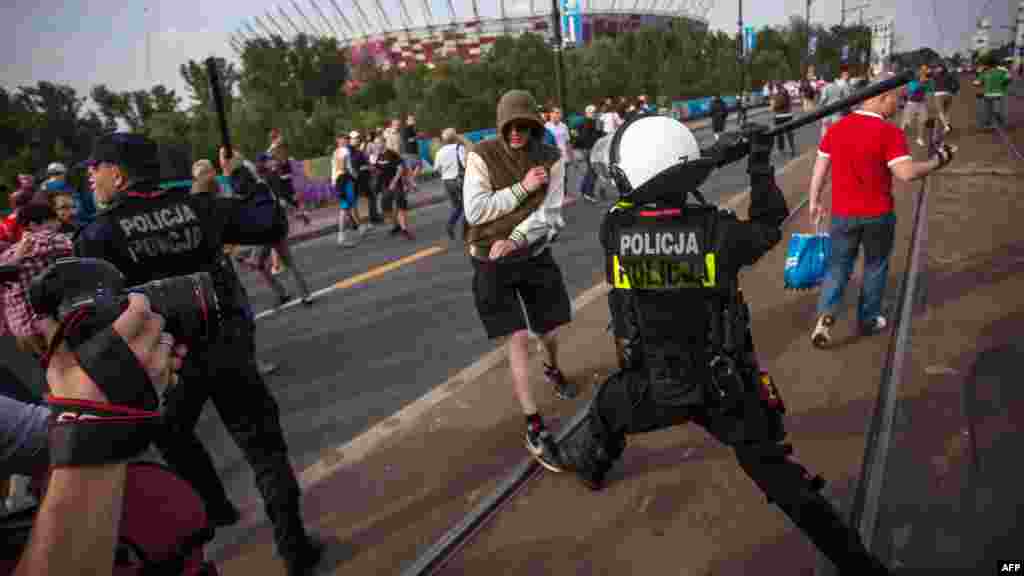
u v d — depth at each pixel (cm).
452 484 279
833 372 341
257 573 239
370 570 230
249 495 295
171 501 87
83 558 62
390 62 8194
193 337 113
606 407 210
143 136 217
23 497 103
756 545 221
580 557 225
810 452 269
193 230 217
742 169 1201
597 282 579
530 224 276
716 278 175
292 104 3712
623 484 263
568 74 3212
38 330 68
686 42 4594
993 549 171
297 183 1384
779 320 426
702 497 250
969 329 369
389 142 1448
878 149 340
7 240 506
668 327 182
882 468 249
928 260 507
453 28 8100
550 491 265
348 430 347
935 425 276
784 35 5647
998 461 172
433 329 504
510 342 280
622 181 186
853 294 463
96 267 75
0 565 70
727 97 4306
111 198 215
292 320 573
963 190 755
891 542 211
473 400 360
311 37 4075
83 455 63
